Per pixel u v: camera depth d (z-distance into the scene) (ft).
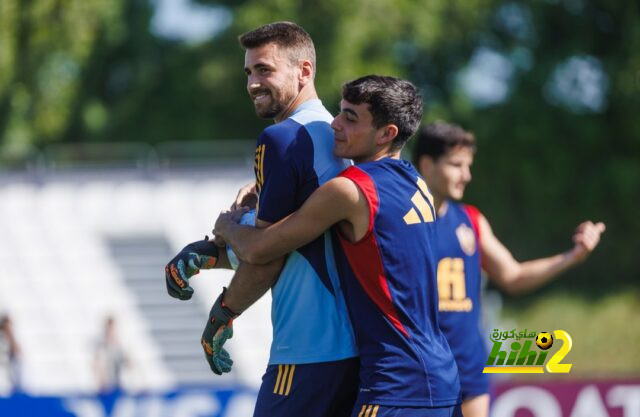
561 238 295.28
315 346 53.47
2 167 209.26
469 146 77.92
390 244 52.60
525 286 80.94
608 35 296.10
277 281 54.49
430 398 52.21
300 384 53.62
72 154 211.20
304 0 255.50
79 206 203.72
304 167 53.57
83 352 196.44
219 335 55.67
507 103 290.15
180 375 194.70
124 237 201.87
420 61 294.46
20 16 265.34
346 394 54.08
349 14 254.88
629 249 290.35
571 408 104.73
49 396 105.70
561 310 274.16
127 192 203.92
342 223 53.21
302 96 55.93
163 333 197.16
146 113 279.69
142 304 199.52
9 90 272.10
